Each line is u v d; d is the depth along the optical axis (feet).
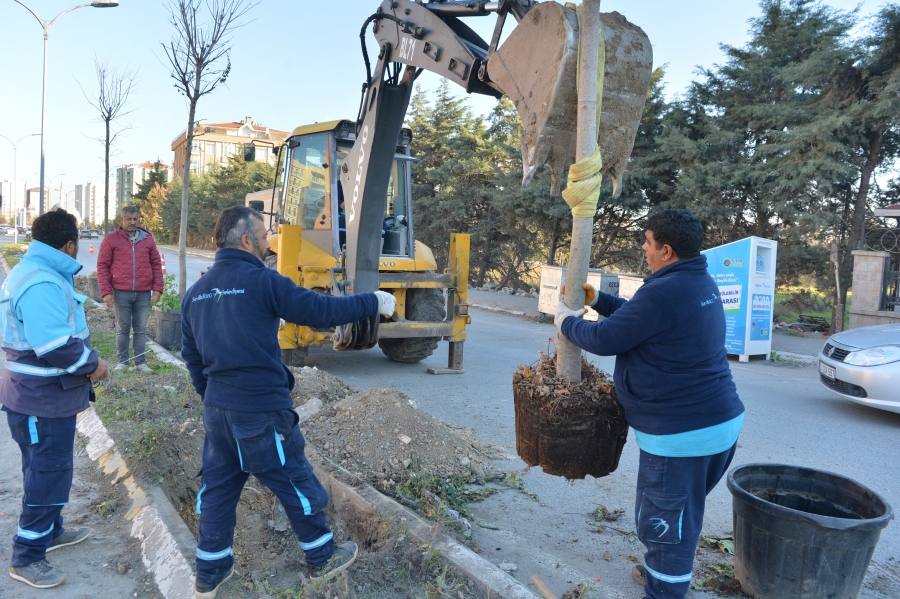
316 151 26.61
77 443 15.98
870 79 43.70
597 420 9.77
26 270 9.35
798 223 44.75
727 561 11.27
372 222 20.80
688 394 8.69
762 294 35.09
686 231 8.93
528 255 72.28
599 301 10.44
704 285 8.88
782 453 17.83
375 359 31.04
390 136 19.85
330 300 9.36
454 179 76.95
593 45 9.28
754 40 51.24
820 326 47.24
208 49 30.53
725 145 50.29
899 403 20.76
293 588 9.64
